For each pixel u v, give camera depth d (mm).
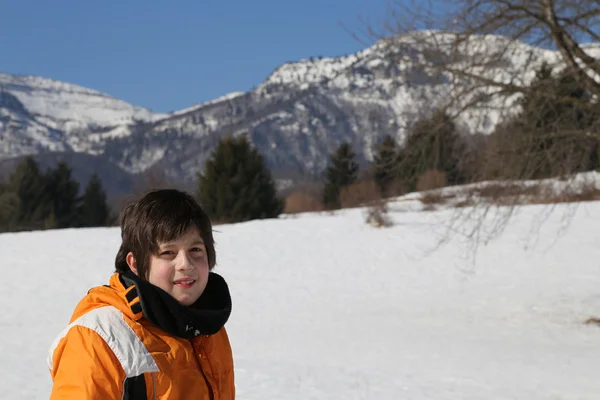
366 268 23844
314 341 14117
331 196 51781
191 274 2250
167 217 2240
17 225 49500
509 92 12766
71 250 26672
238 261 25141
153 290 2148
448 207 30375
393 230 27906
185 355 2203
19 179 50875
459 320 16797
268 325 16812
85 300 2232
